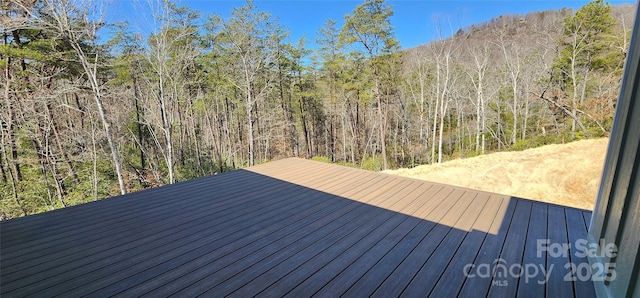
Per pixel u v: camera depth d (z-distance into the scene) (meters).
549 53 16.70
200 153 17.27
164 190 3.81
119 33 9.61
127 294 1.68
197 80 15.73
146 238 2.42
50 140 10.08
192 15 11.93
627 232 1.40
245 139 21.22
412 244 2.30
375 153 22.70
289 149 22.34
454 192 3.69
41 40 8.91
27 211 9.27
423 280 1.81
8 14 7.47
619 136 1.75
